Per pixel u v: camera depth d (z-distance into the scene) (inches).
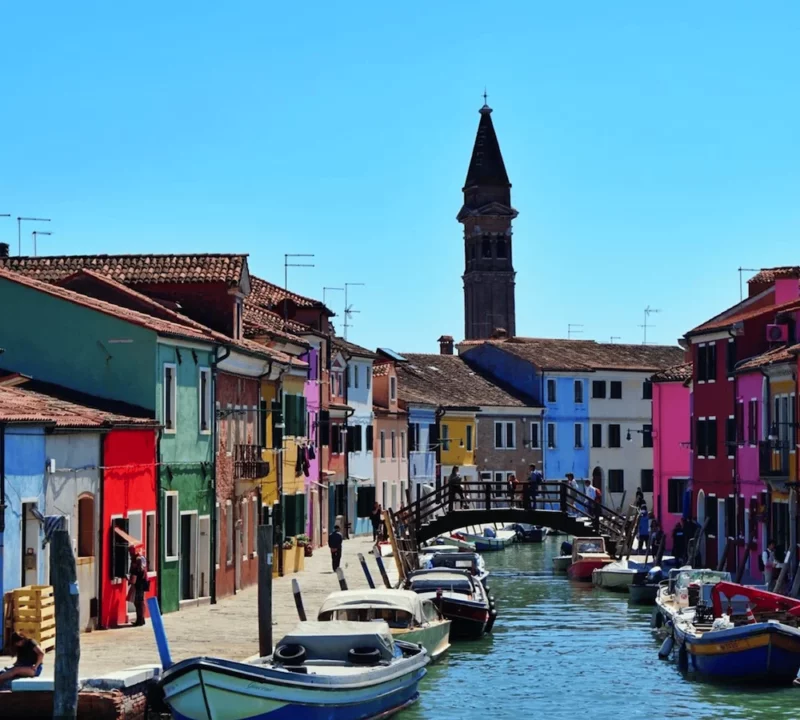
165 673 858.8
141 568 1248.8
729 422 1974.7
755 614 1218.6
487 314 6190.9
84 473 1166.3
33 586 1028.5
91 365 1331.2
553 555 2647.6
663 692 1125.1
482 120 6235.2
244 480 1574.8
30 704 832.9
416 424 3218.5
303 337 2253.9
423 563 1796.3
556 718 1029.2
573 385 3649.1
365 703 961.5
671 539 2449.6
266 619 1054.4
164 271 1649.9
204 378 1470.2
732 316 2176.4
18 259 1700.3
